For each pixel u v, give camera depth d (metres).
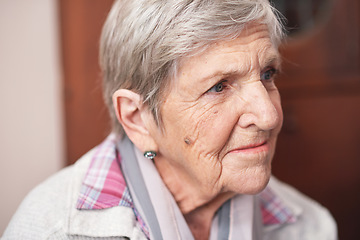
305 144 1.65
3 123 1.63
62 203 0.79
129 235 0.73
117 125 0.85
